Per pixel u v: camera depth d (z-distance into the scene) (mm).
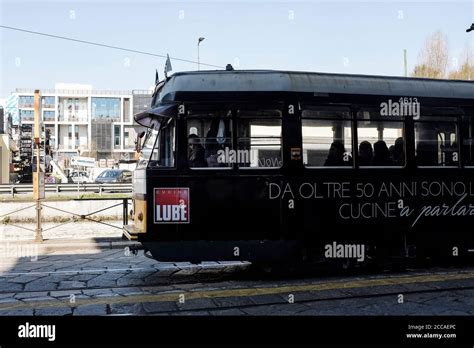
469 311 5801
